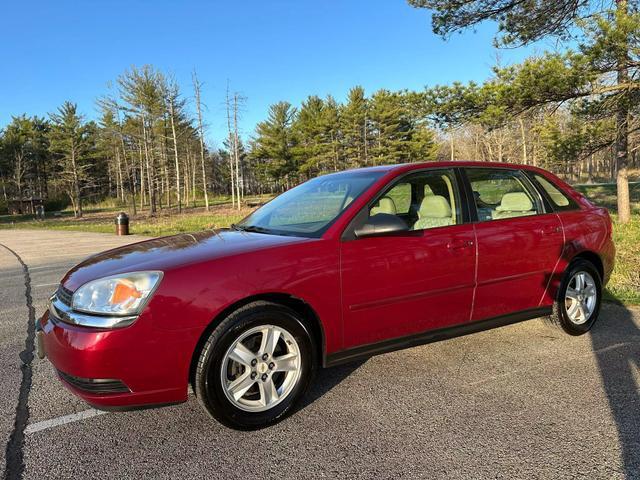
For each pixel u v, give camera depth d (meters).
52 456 2.65
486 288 3.69
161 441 2.78
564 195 4.45
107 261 3.06
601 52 9.51
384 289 3.20
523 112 11.85
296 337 2.95
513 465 2.46
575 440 2.68
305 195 3.98
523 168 4.30
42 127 65.88
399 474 2.41
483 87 11.60
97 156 58.16
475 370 3.67
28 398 3.41
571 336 4.38
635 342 4.18
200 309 2.64
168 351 2.59
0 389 3.59
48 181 63.19
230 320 2.72
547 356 3.92
